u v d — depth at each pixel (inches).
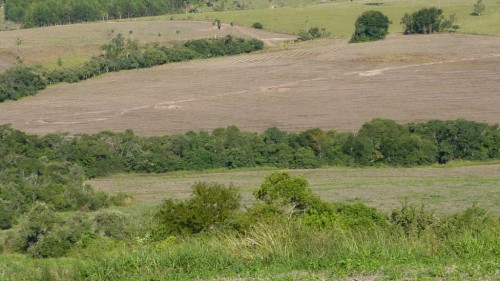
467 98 3617.1
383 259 502.9
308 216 930.7
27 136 2891.2
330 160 2650.1
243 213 883.4
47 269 568.4
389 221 864.3
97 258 558.3
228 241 570.6
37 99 4131.4
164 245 606.5
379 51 4630.9
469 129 2674.7
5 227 1849.2
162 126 3363.7
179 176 2564.0
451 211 1603.1
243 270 511.8
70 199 2075.5
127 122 3472.0
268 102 3769.7
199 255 539.8
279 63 4633.4
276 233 569.6
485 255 509.4
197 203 842.2
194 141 2758.4
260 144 2714.1
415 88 3870.6
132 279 512.1
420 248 531.8
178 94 4067.4
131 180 2522.1
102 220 1496.1
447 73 4114.2
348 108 3555.6
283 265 512.1
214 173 2586.1
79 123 3491.6
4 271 664.4
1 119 3649.1
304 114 3481.8
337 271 479.8
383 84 3991.1
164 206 874.8
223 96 3954.2
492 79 3956.7
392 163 2600.9
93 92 4232.3
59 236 1397.6
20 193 2062.0
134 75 4603.8
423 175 2399.1
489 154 2630.4
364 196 1987.0
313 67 4461.1
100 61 4687.5
